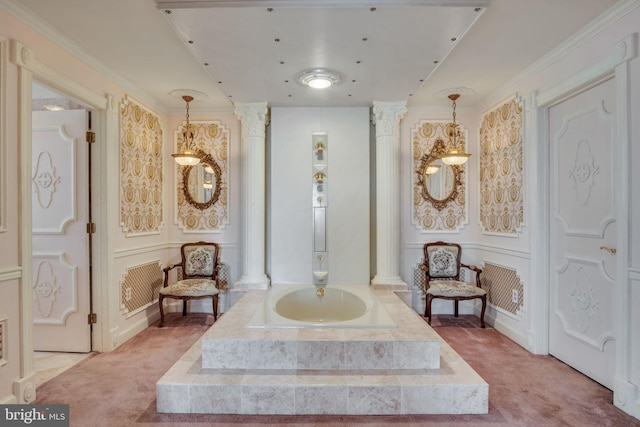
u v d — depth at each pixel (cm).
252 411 208
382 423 199
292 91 346
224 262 416
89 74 281
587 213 250
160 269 397
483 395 208
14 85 212
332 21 217
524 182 312
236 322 268
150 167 377
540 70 291
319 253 402
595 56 234
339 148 402
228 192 416
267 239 412
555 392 232
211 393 208
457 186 411
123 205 326
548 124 293
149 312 372
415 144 411
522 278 314
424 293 409
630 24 208
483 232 389
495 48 269
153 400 223
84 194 297
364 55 264
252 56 266
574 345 265
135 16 225
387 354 230
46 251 300
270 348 230
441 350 263
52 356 291
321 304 377
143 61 291
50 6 213
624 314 210
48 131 299
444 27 224
